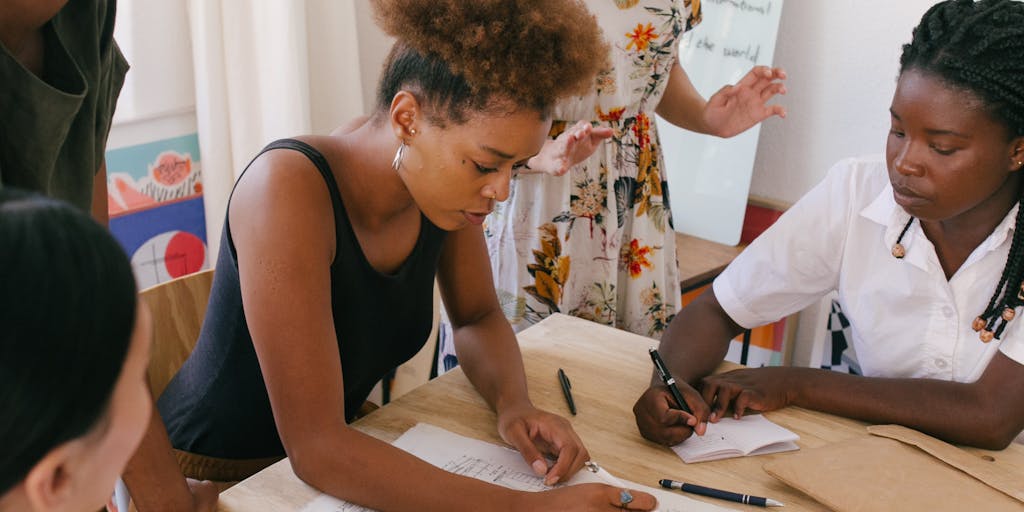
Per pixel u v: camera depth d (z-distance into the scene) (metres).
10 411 0.43
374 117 1.09
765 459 1.15
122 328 0.46
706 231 2.51
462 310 1.39
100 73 1.07
